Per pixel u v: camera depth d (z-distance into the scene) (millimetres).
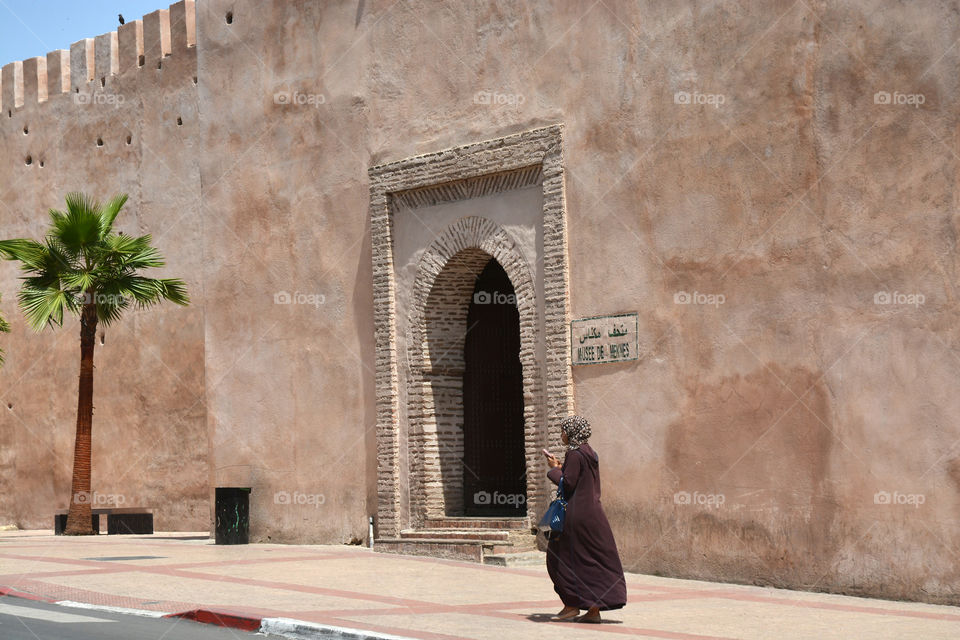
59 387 23750
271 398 17734
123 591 11242
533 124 14578
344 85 16859
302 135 17422
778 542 12031
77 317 23469
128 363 22297
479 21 15242
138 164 22281
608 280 13688
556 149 14164
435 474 15711
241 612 9711
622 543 13445
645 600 11016
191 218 21328
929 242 11039
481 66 15195
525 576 12695
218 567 13500
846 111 11695
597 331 13758
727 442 12523
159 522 21625
